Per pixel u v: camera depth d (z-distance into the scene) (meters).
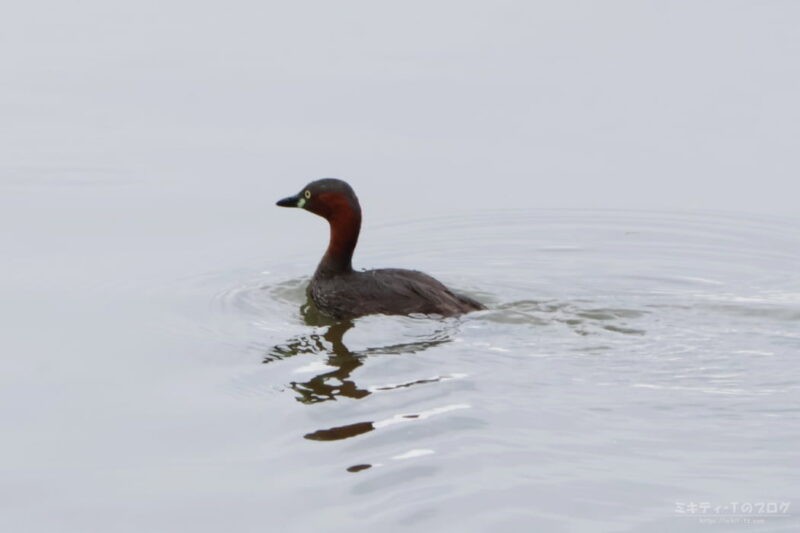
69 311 17.48
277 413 14.35
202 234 20.67
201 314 17.45
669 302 17.84
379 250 20.62
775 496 12.32
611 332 16.62
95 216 21.22
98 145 24.30
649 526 11.86
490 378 15.09
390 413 14.24
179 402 14.72
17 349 16.20
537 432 13.69
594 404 14.35
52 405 14.69
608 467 12.93
